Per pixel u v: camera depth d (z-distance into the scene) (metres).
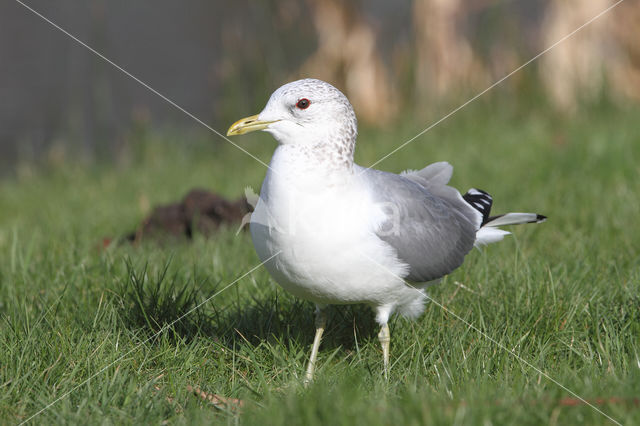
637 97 22.55
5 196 19.28
